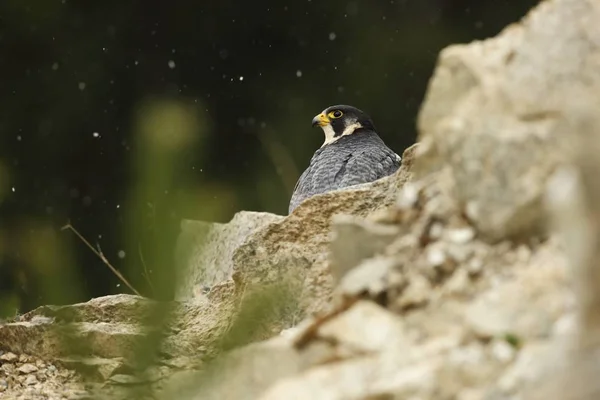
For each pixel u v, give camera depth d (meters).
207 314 12.14
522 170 7.64
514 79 8.12
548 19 8.36
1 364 12.09
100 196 31.36
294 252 11.41
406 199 8.66
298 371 7.61
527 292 7.18
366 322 7.44
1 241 16.56
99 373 11.35
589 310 6.30
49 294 8.49
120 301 12.87
